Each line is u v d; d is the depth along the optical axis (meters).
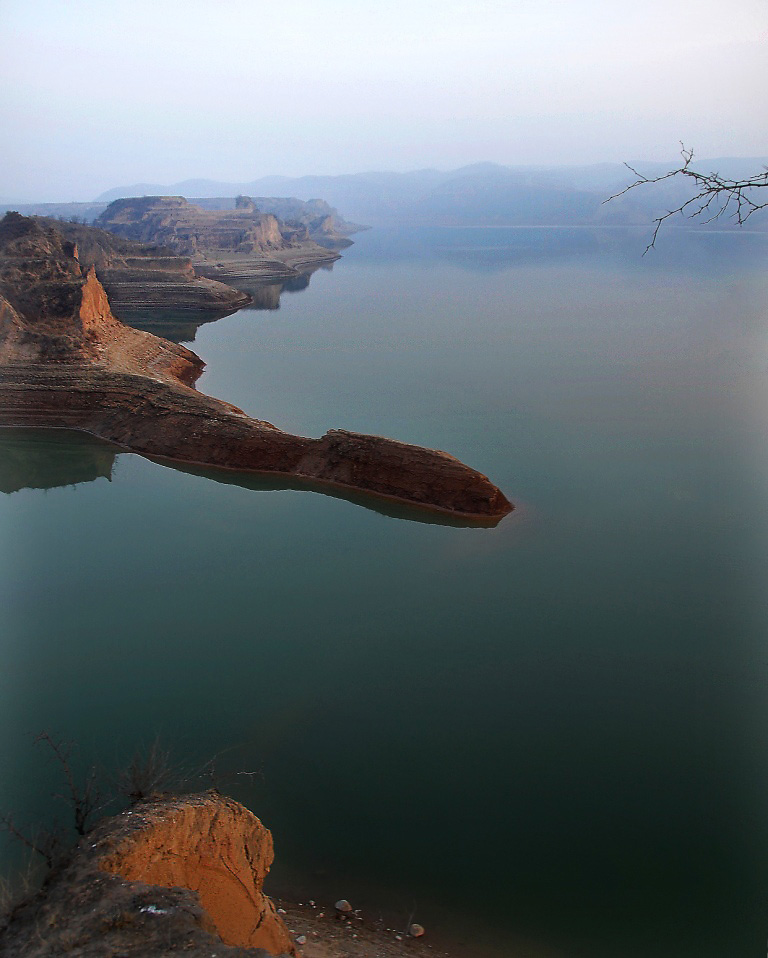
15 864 10.70
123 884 6.98
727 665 18.33
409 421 40.28
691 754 15.07
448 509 29.23
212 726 16.03
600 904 11.30
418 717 16.41
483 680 17.88
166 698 17.03
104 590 22.80
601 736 15.72
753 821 13.13
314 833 12.86
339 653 19.08
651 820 13.20
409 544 26.30
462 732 15.87
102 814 12.34
